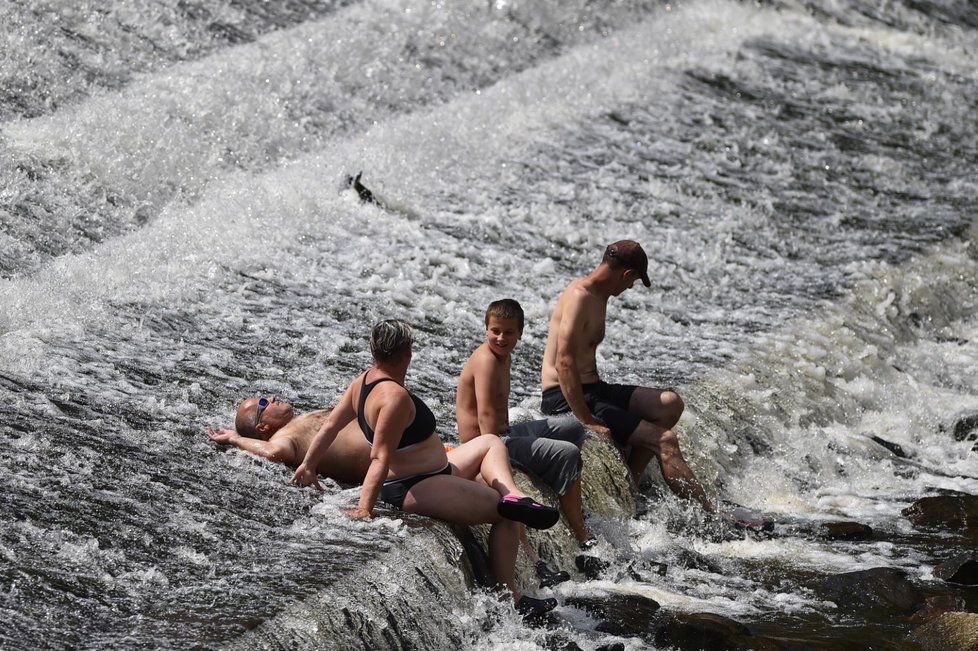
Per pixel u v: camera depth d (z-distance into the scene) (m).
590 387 26.00
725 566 23.69
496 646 18.50
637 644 19.39
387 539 18.62
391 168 43.06
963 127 58.91
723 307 37.09
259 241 35.03
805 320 36.62
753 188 47.62
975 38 74.88
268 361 26.95
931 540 25.91
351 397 20.16
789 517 27.03
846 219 45.88
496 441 21.17
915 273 41.66
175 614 15.98
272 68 47.34
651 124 52.78
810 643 19.67
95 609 15.98
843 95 60.75
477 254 37.75
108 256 31.50
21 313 26.61
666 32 63.38
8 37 41.31
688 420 28.56
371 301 32.38
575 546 22.70
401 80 50.66
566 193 44.19
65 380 23.44
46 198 33.78
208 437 22.00
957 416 33.47
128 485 19.52
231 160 40.59
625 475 25.31
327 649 16.20
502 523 20.08
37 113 38.53
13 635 15.13
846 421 33.00
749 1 70.50
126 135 38.62
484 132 48.38
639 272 25.16
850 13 73.88
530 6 60.34
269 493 20.06
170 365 25.52
